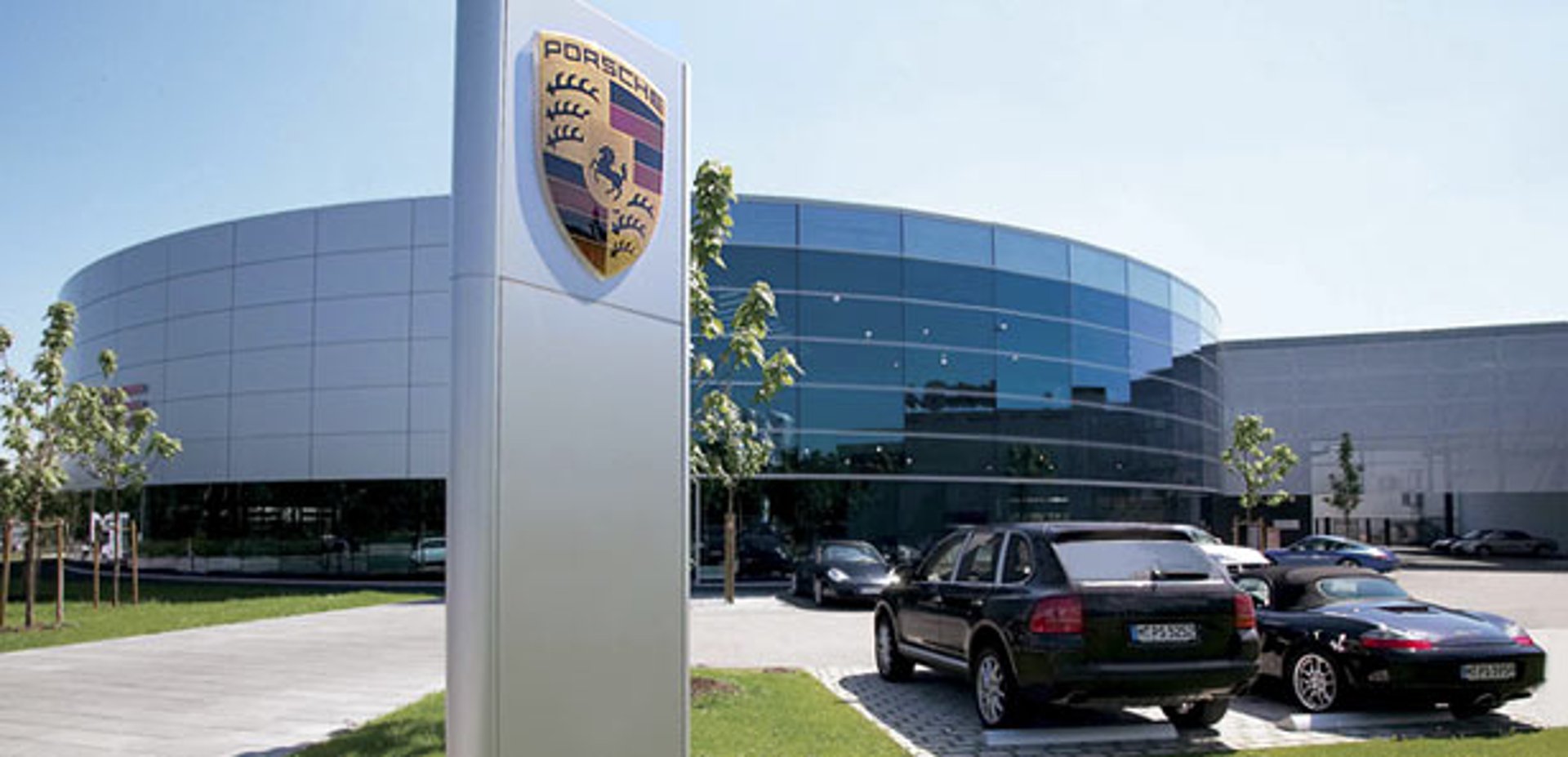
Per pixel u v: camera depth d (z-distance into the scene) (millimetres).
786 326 25688
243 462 26078
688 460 5523
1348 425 48062
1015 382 28312
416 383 24797
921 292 27172
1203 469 35344
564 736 4602
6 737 7672
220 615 17031
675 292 5543
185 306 27406
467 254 4453
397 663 11500
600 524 4898
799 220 26109
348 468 25031
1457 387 46844
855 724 7742
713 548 25000
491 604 4297
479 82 4566
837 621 16719
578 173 4941
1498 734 7746
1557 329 45625
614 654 4910
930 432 26859
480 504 4312
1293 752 6996
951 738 7688
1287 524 39219
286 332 25844
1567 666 11422
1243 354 49406
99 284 31000
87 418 18172
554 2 4922
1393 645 7938
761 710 8188
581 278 4934
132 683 10188
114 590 19062
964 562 8961
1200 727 8047
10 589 23984
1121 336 31156
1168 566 7578
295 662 11602
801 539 25344
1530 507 45281
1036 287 29016
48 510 18625
